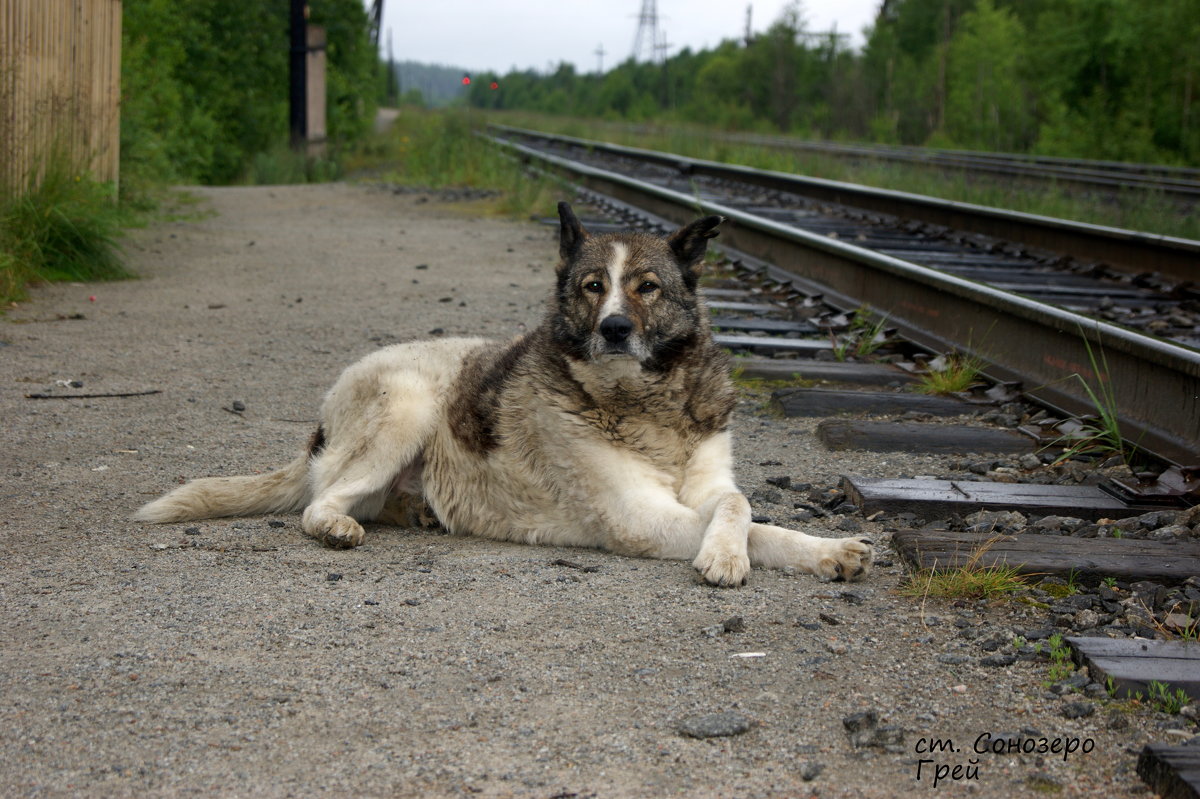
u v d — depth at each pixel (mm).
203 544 4410
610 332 4332
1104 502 4805
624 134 40938
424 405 4875
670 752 2721
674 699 3010
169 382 7121
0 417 6152
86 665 3184
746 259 12188
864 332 8555
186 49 27609
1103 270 10914
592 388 4469
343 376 5047
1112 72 37344
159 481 5246
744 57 72312
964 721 2887
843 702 2994
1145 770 2574
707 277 11391
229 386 7078
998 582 3783
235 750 2709
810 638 3436
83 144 12797
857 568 3971
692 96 85938
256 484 4926
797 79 69750
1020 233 12680
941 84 51094
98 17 13562
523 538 4688
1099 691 3010
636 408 4500
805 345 8188
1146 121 34281
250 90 30406
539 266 12430
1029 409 6484
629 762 2672
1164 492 4832
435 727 2838
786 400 6660
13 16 10781
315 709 2930
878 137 50438
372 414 4855
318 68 29734
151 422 6230
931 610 3682
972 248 12875
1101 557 4012
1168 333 8250
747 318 9414
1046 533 4527
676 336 4598
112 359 7664
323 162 28250
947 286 7949
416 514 4977
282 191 22547
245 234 15047
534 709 2945
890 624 3557
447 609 3686
